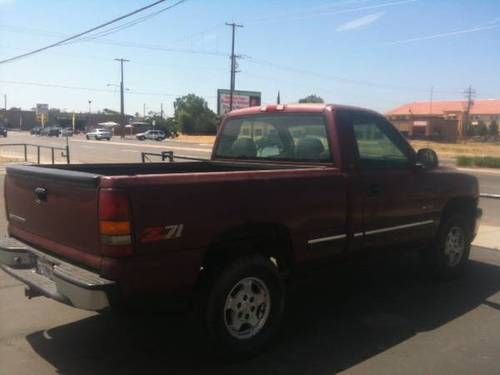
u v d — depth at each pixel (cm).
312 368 439
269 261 464
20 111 14138
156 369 435
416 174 599
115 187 380
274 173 463
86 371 430
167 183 398
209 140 8125
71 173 414
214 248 439
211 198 421
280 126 586
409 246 611
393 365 444
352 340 494
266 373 430
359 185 532
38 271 461
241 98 6650
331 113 536
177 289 411
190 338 495
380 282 674
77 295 388
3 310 561
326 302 598
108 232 381
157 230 394
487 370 437
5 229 960
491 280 691
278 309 473
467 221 697
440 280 675
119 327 520
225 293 436
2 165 2505
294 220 478
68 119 11838
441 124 11475
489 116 15875
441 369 438
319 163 541
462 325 533
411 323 538
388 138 583
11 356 455
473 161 3575
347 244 529
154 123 10950
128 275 385
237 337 448
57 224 436
